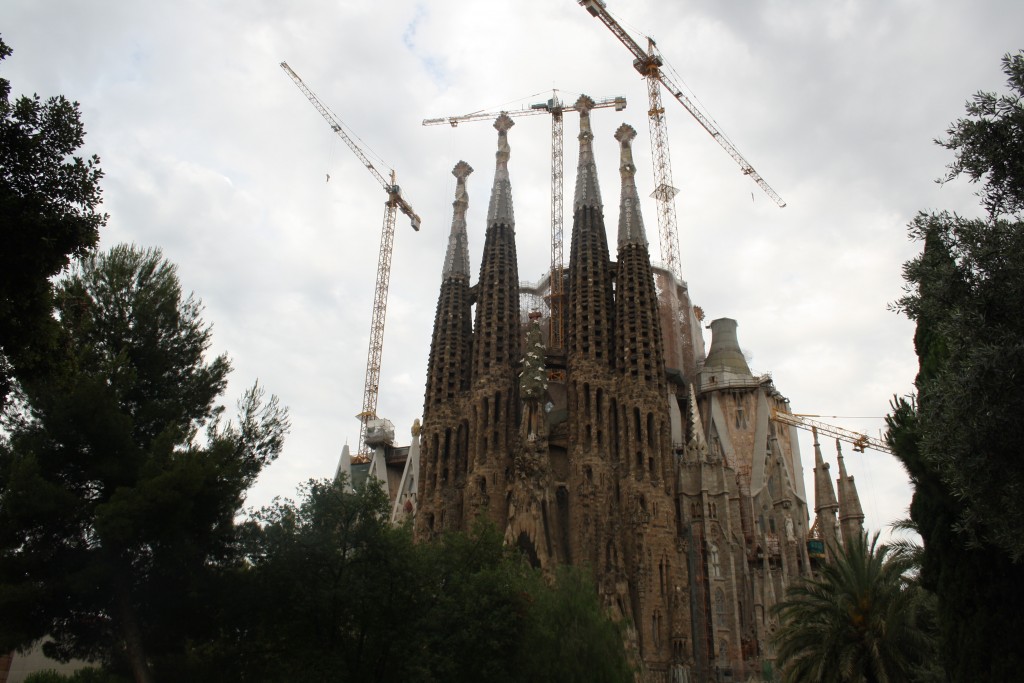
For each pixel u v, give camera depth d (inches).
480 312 4037.9
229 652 1359.5
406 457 4960.6
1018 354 804.0
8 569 1133.7
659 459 3518.7
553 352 4136.3
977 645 1061.8
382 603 1502.2
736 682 3191.4
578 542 3378.4
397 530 1627.7
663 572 3287.4
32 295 815.1
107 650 1268.5
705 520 3496.6
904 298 937.5
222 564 1350.9
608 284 4035.4
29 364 843.4
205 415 1434.5
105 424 1218.0
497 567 1769.2
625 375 3698.3
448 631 1619.1
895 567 1905.8
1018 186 880.3
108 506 1127.6
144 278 1440.7
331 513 1520.7
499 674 1616.6
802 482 4532.5
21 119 807.7
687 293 4995.1
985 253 851.4
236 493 1294.3
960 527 998.4
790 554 3688.5
